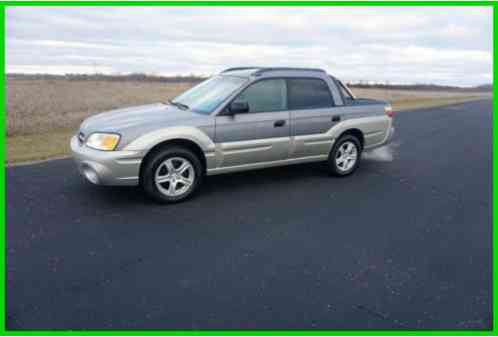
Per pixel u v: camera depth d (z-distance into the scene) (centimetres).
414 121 1469
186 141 480
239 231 411
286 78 555
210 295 297
